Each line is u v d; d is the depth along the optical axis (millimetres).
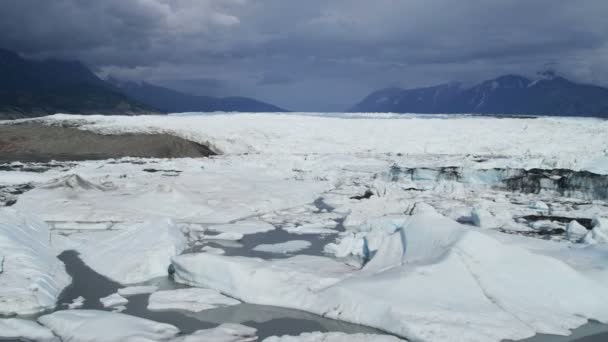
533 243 14031
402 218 16906
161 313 10570
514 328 9367
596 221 15922
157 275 13047
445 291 10266
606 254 12688
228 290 11688
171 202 21156
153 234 14695
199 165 35094
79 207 20344
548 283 10711
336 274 12102
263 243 16500
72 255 14703
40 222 16188
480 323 9406
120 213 19641
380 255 13086
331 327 9914
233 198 23250
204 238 16984
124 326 9430
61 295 11602
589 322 9969
